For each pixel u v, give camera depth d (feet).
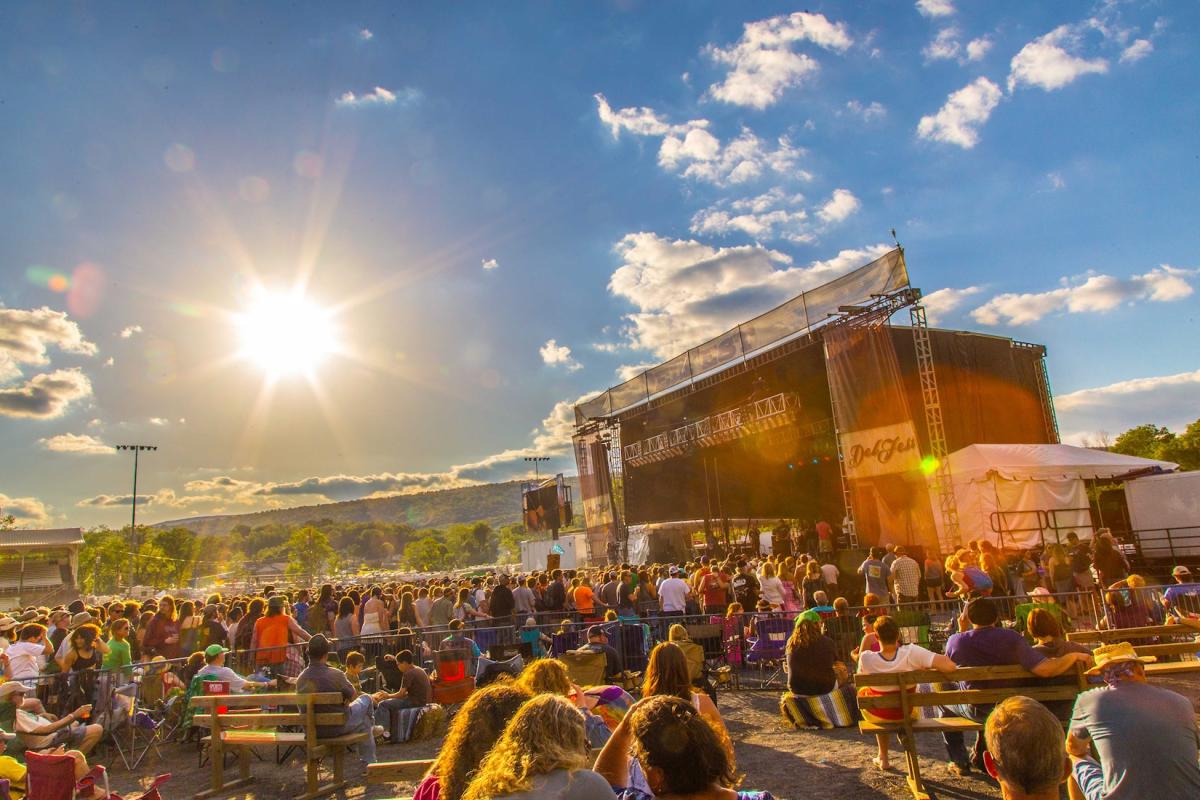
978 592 35.47
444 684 34.60
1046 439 89.25
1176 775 11.46
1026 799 9.13
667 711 9.41
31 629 31.27
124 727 30.17
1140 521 67.05
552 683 15.66
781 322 80.07
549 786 9.04
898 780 20.99
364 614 47.26
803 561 54.49
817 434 94.84
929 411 64.85
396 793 23.94
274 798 24.03
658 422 115.34
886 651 21.83
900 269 66.18
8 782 20.34
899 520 67.41
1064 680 19.36
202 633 39.96
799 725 27.91
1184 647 22.61
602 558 120.16
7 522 284.61
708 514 110.73
